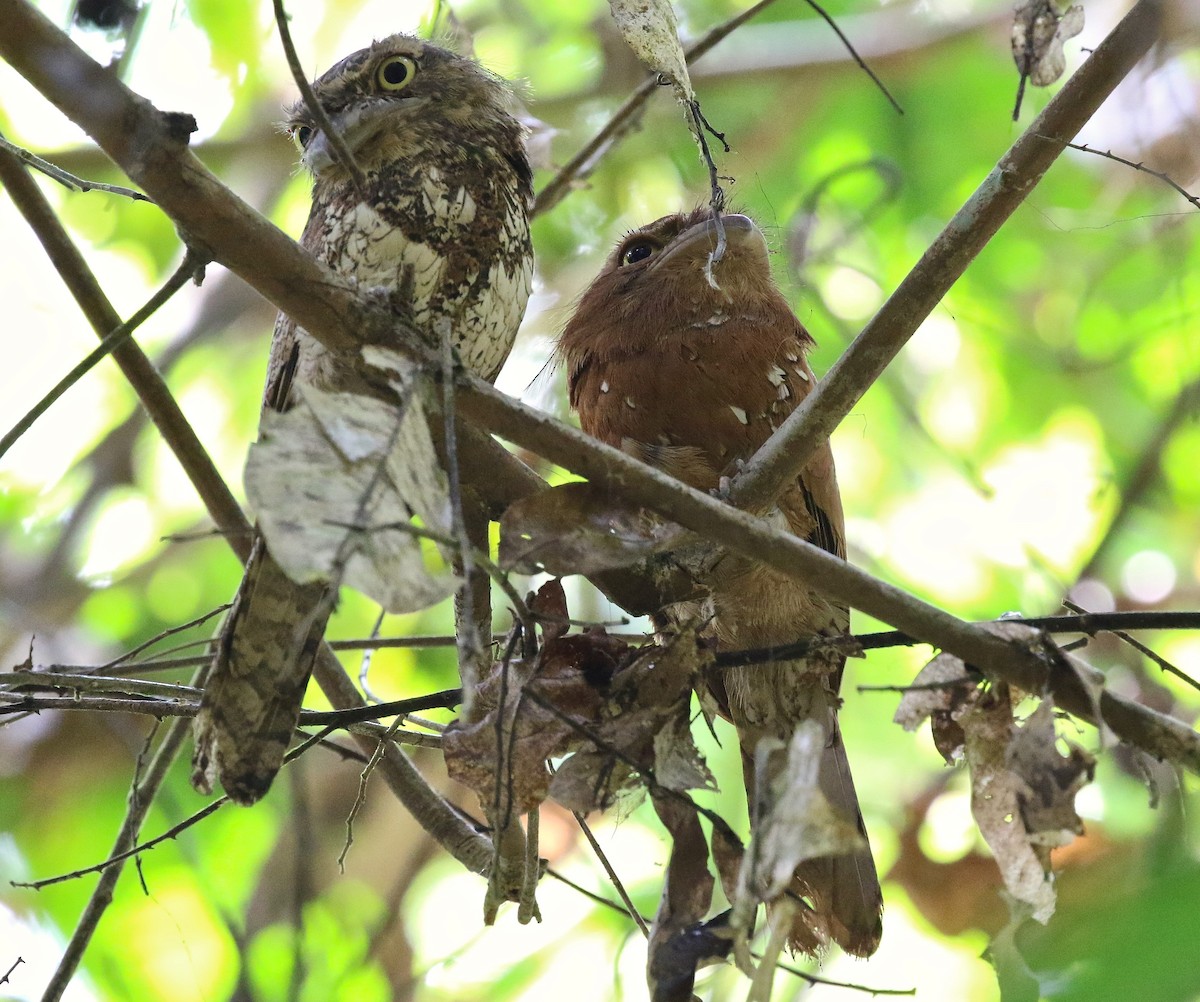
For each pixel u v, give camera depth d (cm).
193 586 1495
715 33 939
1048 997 541
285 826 1315
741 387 825
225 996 1240
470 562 520
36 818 1332
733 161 1504
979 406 1544
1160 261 1402
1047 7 691
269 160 1500
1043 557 1359
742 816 1196
